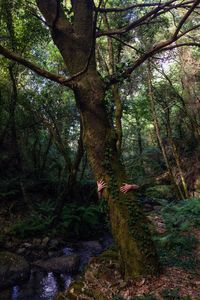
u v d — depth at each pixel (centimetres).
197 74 1546
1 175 1266
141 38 1198
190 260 579
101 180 515
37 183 1298
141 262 496
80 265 848
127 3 1058
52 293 704
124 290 481
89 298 501
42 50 1387
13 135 1280
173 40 469
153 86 1521
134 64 515
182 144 1755
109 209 516
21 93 1302
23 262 791
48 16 556
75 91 518
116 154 527
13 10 1045
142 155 1886
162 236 721
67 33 543
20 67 1266
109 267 555
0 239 932
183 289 472
